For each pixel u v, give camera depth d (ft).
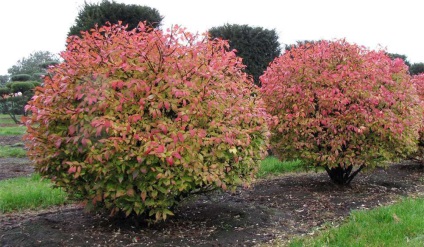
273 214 18.75
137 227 16.24
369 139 22.65
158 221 16.70
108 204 14.82
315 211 19.72
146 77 14.84
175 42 15.56
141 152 13.65
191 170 14.11
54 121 14.75
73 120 14.12
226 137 14.66
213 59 16.20
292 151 23.31
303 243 14.71
